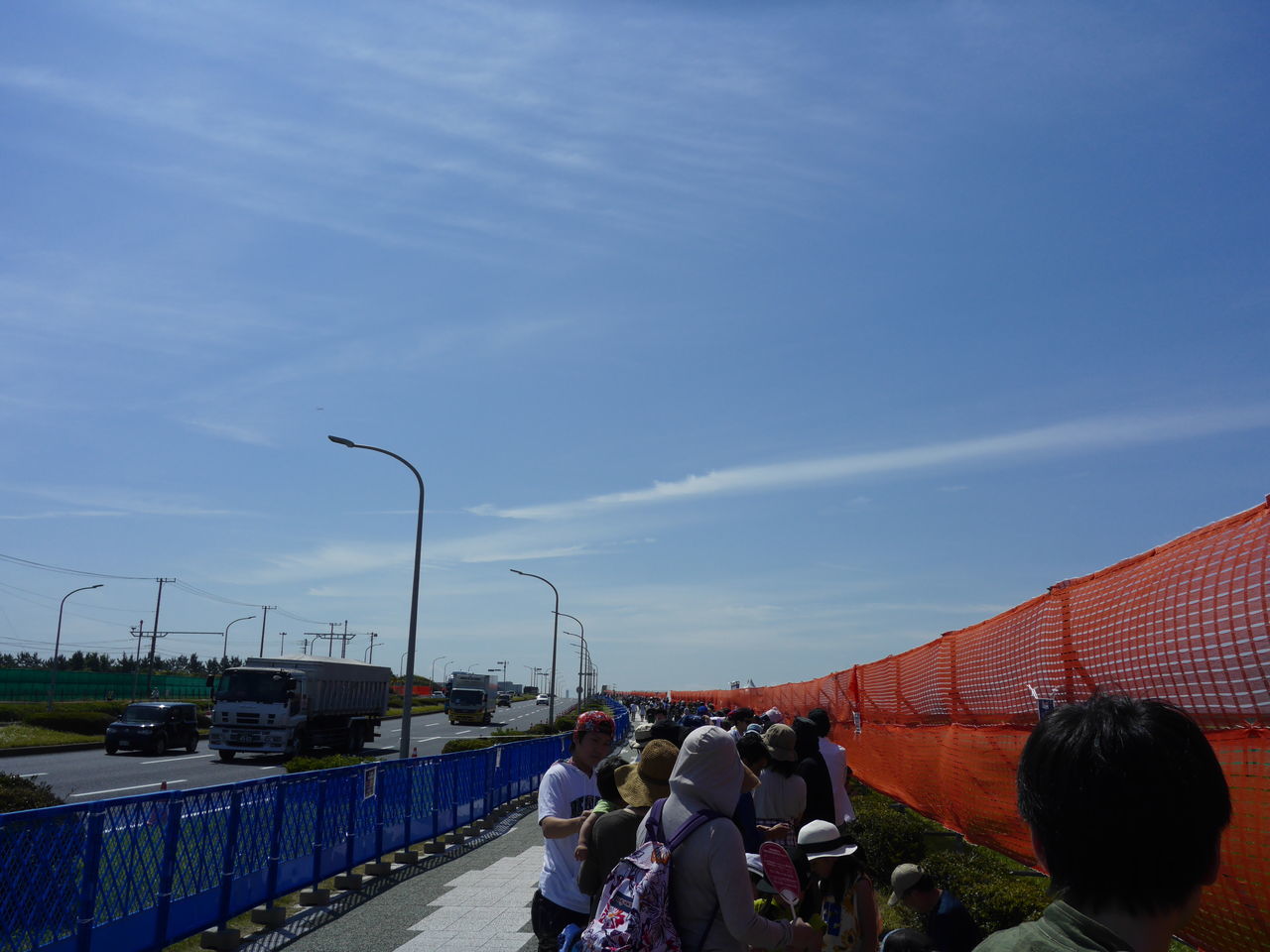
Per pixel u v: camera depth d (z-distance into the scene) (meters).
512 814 19.02
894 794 14.31
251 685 34.81
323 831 10.50
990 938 1.64
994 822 8.70
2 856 5.84
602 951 3.33
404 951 8.15
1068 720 1.67
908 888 5.82
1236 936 4.73
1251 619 4.62
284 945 8.43
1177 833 1.51
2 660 108.62
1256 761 4.48
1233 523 4.78
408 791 13.27
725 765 3.59
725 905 3.37
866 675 16.91
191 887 7.88
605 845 4.43
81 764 32.75
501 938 8.61
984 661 9.26
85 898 6.60
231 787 8.51
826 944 5.00
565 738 26.06
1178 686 5.36
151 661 82.06
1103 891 1.53
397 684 129.50
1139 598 5.72
